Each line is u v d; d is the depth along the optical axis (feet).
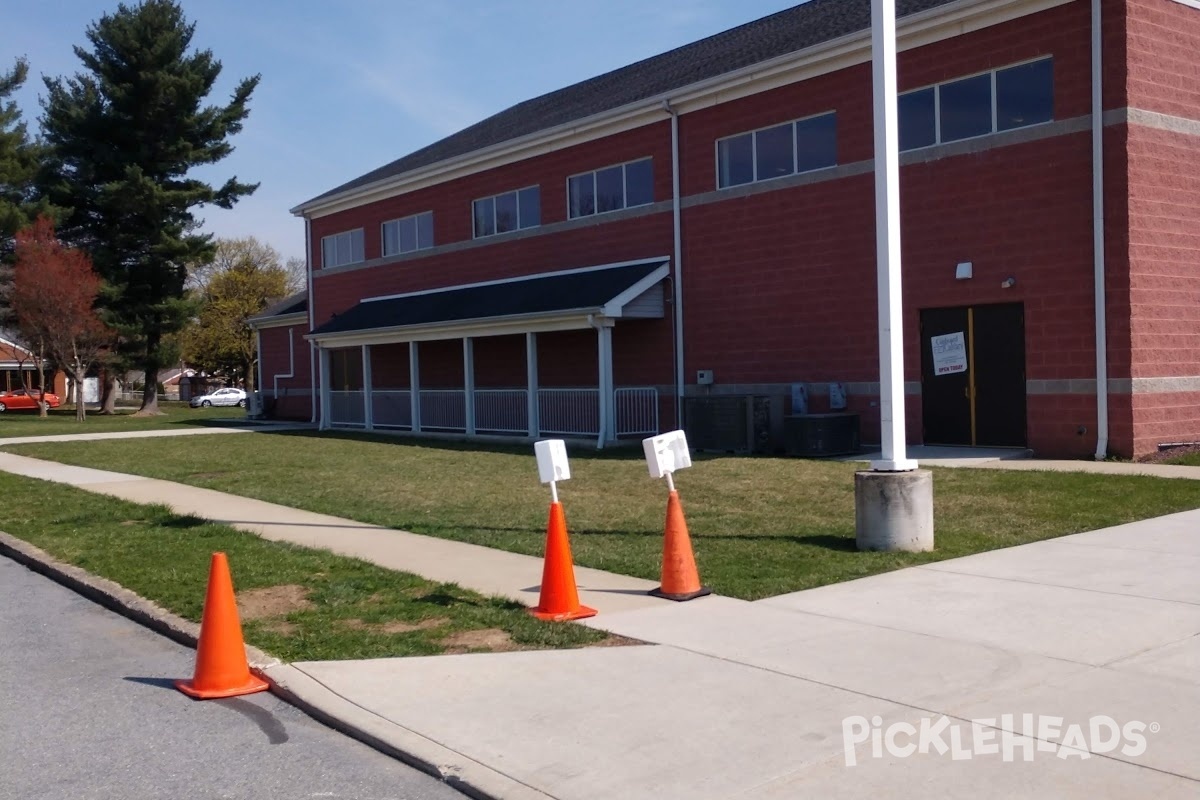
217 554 21.25
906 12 58.23
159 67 139.64
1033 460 51.21
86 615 28.12
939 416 57.36
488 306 78.69
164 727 18.94
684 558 26.09
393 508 43.14
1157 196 50.90
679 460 26.43
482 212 88.99
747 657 20.76
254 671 21.40
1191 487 41.14
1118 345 50.03
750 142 66.49
